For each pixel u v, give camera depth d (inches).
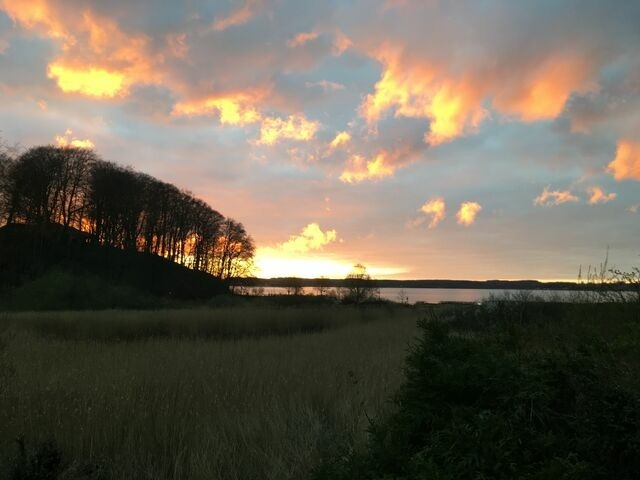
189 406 264.7
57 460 158.9
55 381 307.7
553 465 112.8
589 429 126.9
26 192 2384.4
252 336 845.8
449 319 629.6
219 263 3383.4
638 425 121.5
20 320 874.1
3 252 2193.7
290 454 205.5
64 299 1615.4
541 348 194.2
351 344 625.6
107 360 436.5
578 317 324.2
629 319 298.5
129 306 1769.2
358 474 126.7
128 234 2987.2
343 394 299.6
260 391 297.3
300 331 1000.2
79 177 2790.4
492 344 168.7
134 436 221.3
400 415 148.8
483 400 142.3
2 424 218.1
